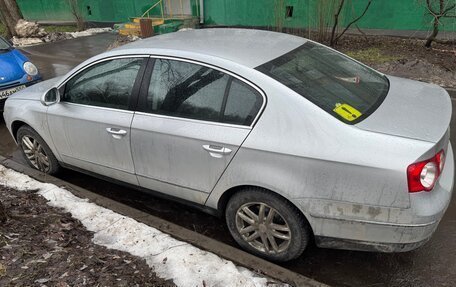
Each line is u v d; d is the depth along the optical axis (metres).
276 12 10.23
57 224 3.26
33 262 2.73
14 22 14.45
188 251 2.87
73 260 2.77
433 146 2.31
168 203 3.91
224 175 2.88
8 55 6.70
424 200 2.35
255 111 2.72
